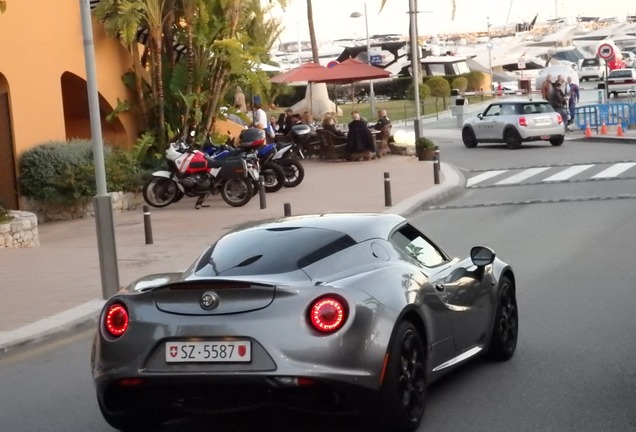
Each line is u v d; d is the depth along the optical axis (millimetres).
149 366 6566
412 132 35719
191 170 23906
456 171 29719
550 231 17953
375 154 34812
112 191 24312
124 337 6656
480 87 76250
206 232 19859
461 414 7352
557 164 30125
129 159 25266
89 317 12242
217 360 6414
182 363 6480
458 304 7770
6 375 9891
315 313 6359
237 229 7719
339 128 40531
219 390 6473
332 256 6988
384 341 6484
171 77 28094
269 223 7676
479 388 8062
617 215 19438
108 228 13414
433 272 7691
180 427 7473
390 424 6660
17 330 11625
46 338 11461
